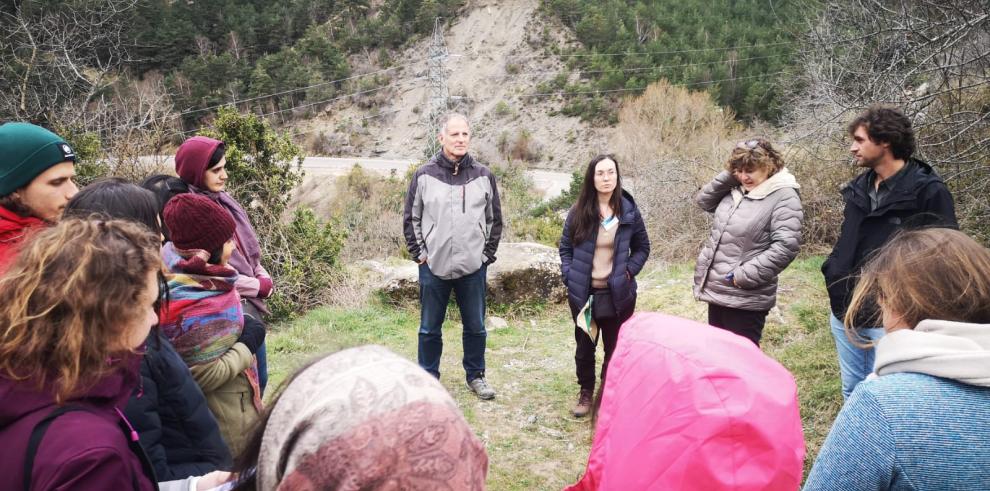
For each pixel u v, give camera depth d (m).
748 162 3.38
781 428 1.24
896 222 2.74
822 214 7.50
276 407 1.01
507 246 7.11
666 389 1.29
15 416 1.09
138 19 51.94
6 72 9.77
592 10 68.75
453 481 0.84
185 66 55.38
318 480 0.83
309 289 7.26
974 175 5.31
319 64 71.06
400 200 19.73
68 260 1.11
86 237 1.16
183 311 1.97
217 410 2.12
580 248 3.94
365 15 85.00
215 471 1.59
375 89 68.62
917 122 5.30
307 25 79.00
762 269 3.37
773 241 3.39
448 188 4.03
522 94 63.06
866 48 6.96
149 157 8.72
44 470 1.04
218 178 2.97
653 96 24.97
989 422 1.17
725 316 3.60
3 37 10.01
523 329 6.04
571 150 54.81
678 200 9.12
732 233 3.51
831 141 7.62
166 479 1.58
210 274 2.04
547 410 4.23
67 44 10.96
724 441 1.20
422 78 69.44
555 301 6.70
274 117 65.31
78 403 1.14
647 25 64.94
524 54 69.12
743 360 1.35
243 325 2.20
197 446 1.73
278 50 73.62
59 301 1.07
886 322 1.39
